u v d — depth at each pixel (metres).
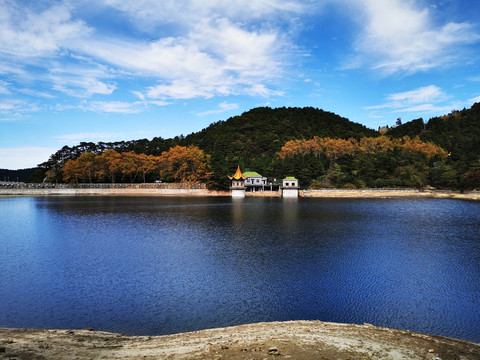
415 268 32.03
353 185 159.12
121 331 18.89
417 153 194.62
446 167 165.50
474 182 142.50
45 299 24.03
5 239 46.91
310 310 22.14
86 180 186.88
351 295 24.91
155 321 20.38
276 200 128.88
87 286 26.95
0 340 14.70
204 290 26.02
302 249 40.28
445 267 32.44
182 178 172.50
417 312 21.84
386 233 51.78
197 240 46.06
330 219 69.06
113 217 72.31
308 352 13.06
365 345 14.21
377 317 21.06
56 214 77.69
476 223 63.34
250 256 36.75
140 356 13.09
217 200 128.50
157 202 116.62
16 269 31.77
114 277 29.30
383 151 193.00
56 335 16.38
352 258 35.88
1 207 95.31
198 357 12.70
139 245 42.72
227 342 14.69
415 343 14.80
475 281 28.19
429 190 155.12
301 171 160.25
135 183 179.38
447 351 13.81
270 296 24.70
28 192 162.50
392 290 25.95
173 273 30.45
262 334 16.12
